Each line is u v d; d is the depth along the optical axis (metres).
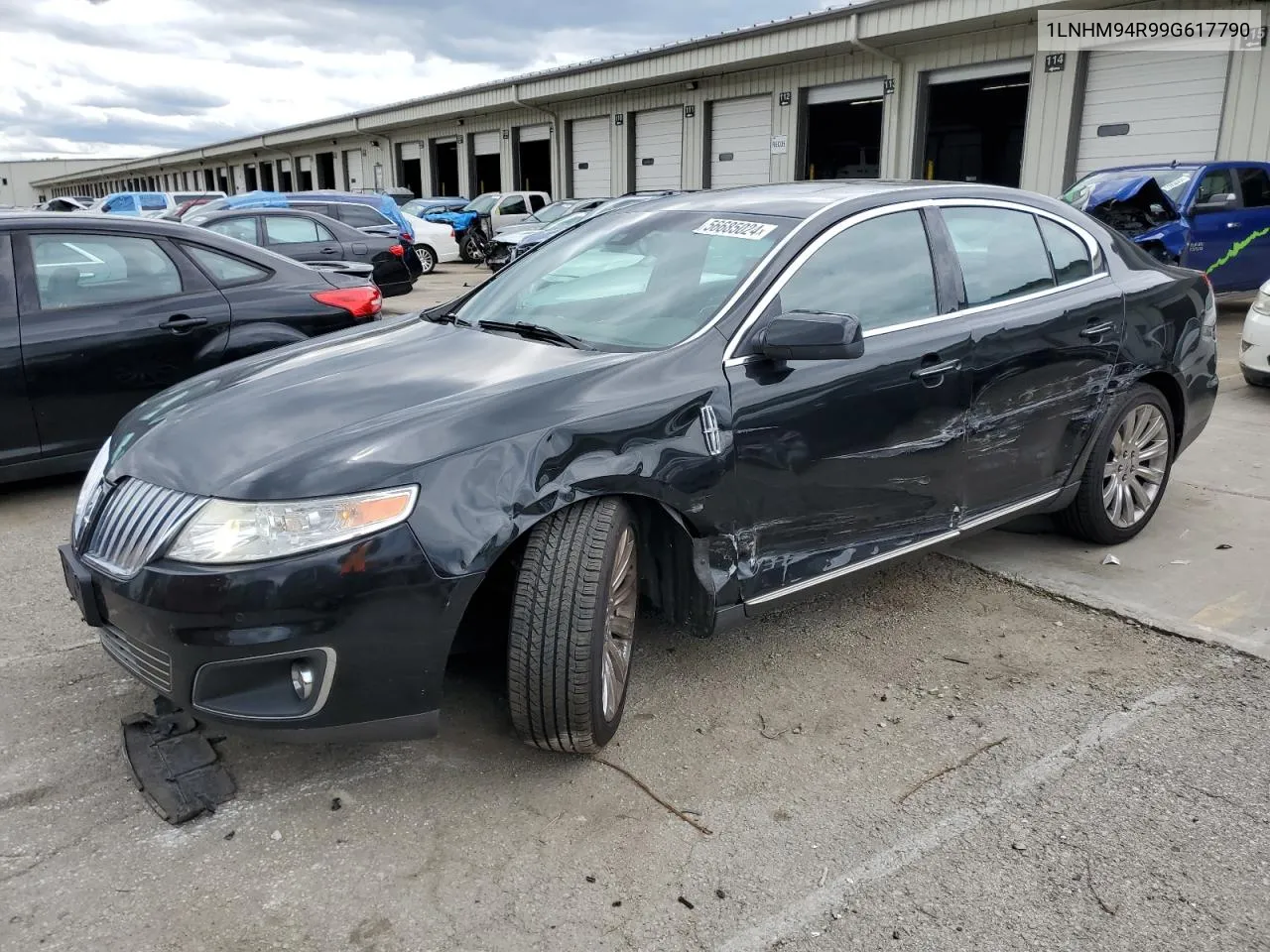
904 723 3.11
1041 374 3.91
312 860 2.47
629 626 2.94
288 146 47.62
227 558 2.39
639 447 2.78
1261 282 12.26
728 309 3.16
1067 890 2.36
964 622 3.83
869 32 18.03
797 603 3.61
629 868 2.45
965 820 2.62
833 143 26.61
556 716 2.66
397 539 2.43
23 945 2.18
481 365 3.05
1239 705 3.18
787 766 2.88
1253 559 4.38
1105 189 12.01
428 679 2.53
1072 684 3.34
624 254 3.68
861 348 2.97
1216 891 2.36
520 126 30.67
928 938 2.22
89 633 3.72
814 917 2.28
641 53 23.31
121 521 2.65
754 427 3.04
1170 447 4.67
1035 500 4.10
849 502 3.36
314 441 2.59
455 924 2.26
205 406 2.96
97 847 2.51
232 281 5.70
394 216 19.91
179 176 66.62
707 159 23.67
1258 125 13.98
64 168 91.12
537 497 2.58
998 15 16.05
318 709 2.46
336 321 5.96
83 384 5.12
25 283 5.03
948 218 3.79
